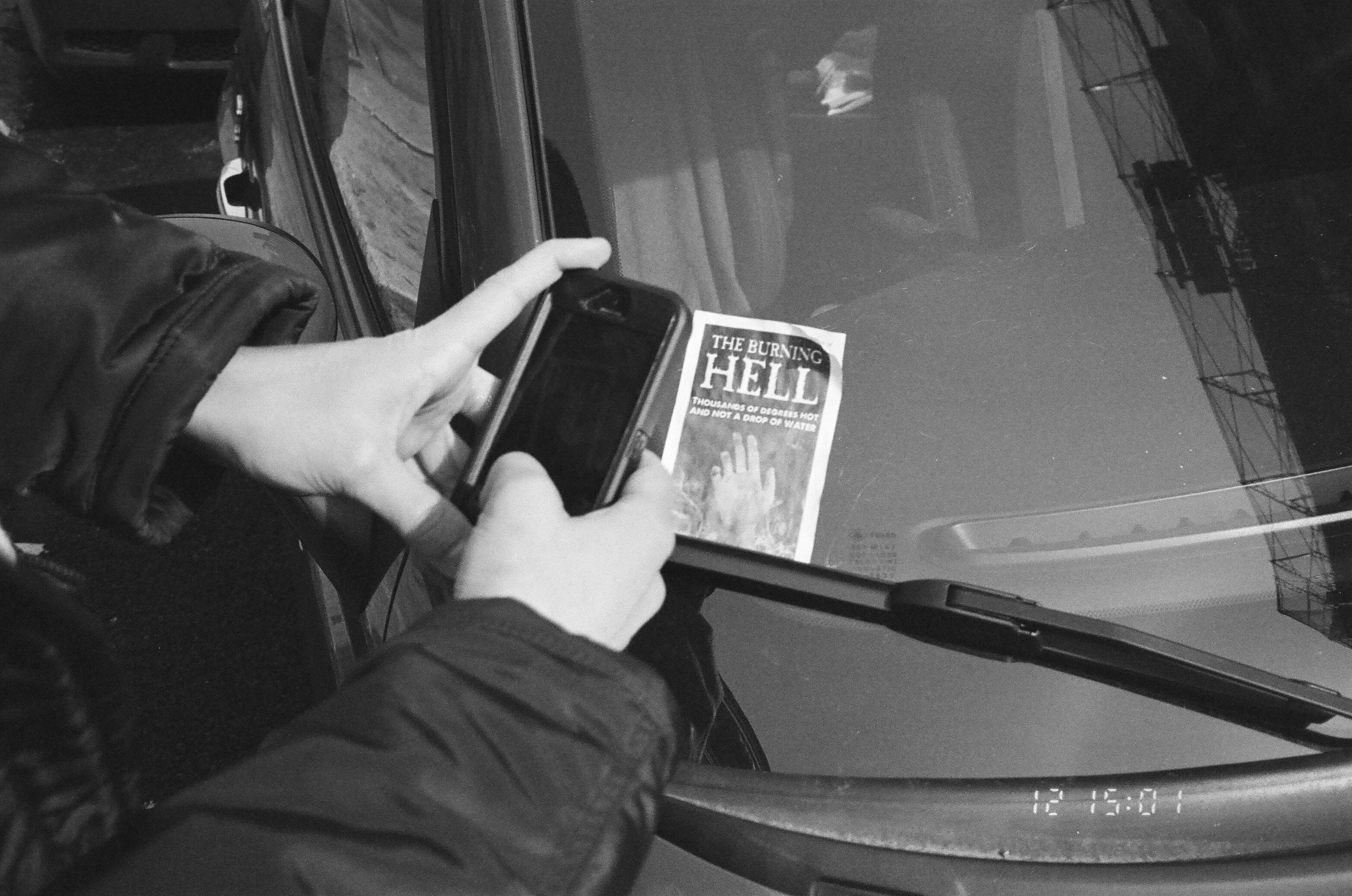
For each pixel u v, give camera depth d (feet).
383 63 6.12
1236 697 4.13
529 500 2.62
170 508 3.16
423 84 5.65
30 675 2.73
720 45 5.27
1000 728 4.24
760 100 5.24
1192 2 5.54
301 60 7.36
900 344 4.83
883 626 4.38
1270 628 4.42
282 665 8.30
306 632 8.05
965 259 5.04
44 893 2.14
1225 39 5.50
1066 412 4.71
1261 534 4.54
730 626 4.40
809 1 5.39
